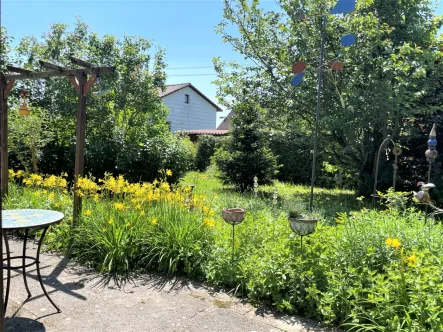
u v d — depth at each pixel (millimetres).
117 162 8219
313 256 2910
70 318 2561
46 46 10062
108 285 3186
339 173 9922
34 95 9641
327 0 7445
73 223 4082
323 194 10086
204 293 3041
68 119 8820
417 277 2299
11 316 2570
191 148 14180
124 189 4191
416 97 7023
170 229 3643
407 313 2084
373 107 7102
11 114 7895
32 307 2719
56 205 4785
